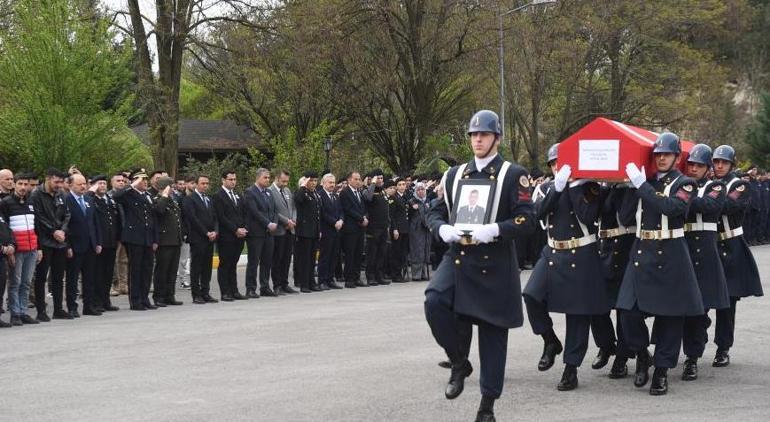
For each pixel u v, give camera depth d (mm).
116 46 26703
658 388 7766
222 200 15125
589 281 8070
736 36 56719
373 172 17922
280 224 15969
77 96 23531
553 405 7324
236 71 31406
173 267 14469
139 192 13984
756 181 26609
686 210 7828
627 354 8516
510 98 35875
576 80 37781
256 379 8156
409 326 11383
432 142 38781
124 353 9602
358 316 12406
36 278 12570
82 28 24016
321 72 34250
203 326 11594
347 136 39156
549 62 35250
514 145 37156
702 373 8797
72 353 9641
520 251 19797
